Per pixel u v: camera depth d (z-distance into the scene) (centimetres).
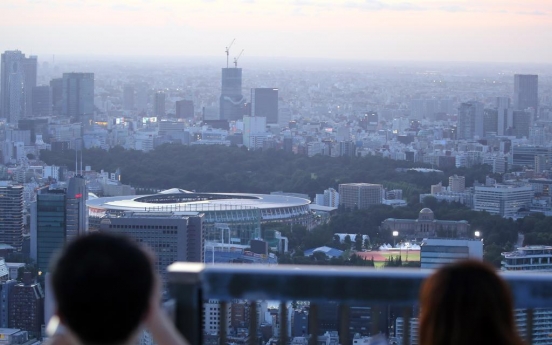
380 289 505
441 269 405
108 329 346
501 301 394
